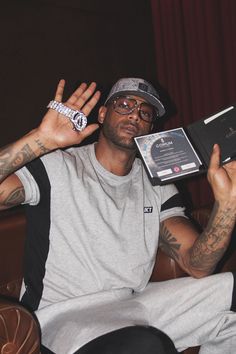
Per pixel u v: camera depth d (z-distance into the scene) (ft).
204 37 9.14
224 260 6.67
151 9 10.00
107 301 4.72
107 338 4.04
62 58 8.57
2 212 7.29
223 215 4.72
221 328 4.95
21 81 8.03
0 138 7.79
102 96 9.05
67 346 4.14
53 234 4.76
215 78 9.10
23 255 5.50
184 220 5.52
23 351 3.83
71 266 4.75
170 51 9.58
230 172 4.65
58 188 4.76
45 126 4.09
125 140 5.02
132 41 9.68
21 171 4.64
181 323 4.89
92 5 8.99
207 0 8.95
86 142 8.42
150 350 3.98
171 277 5.90
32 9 8.14
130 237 5.01
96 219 4.83
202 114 9.41
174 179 4.78
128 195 5.16
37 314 4.58
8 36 7.84
